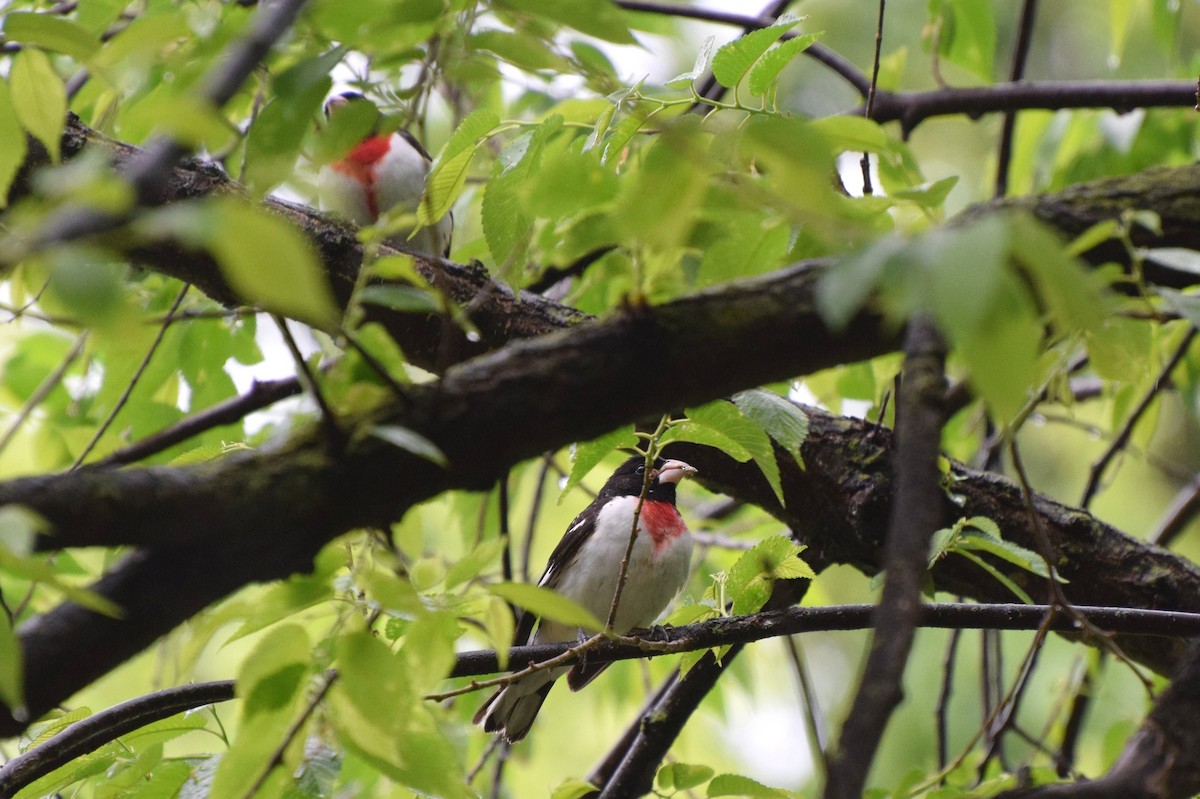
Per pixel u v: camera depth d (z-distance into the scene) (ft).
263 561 10.19
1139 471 42.04
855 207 15.43
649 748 20.03
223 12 14.98
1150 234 14.07
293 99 11.91
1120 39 26.48
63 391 27.99
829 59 26.20
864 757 7.68
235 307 20.36
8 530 8.38
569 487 15.29
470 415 10.43
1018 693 20.53
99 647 9.93
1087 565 19.13
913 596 8.31
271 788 11.85
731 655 19.92
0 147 12.23
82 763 15.38
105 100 21.61
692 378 10.91
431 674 11.24
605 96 15.21
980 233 7.26
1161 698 13.57
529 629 25.62
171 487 9.73
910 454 9.02
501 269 14.87
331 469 10.18
